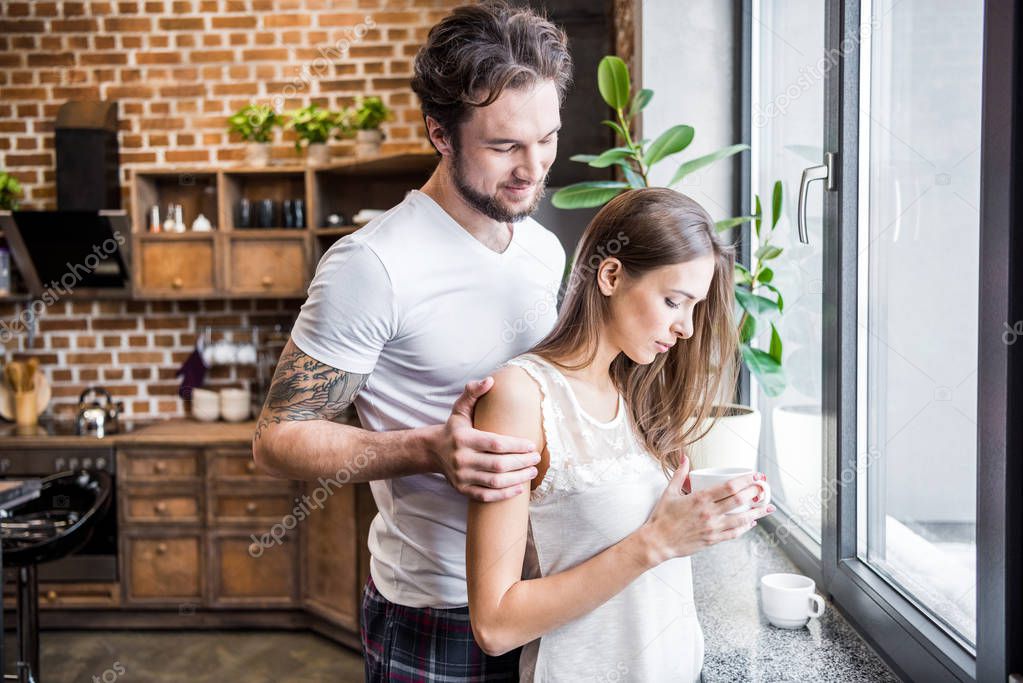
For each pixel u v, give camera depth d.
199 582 4.19
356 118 4.36
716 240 1.32
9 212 4.16
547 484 1.26
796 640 1.66
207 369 4.59
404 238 1.38
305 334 1.38
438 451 1.25
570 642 1.29
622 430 1.31
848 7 1.69
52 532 3.06
